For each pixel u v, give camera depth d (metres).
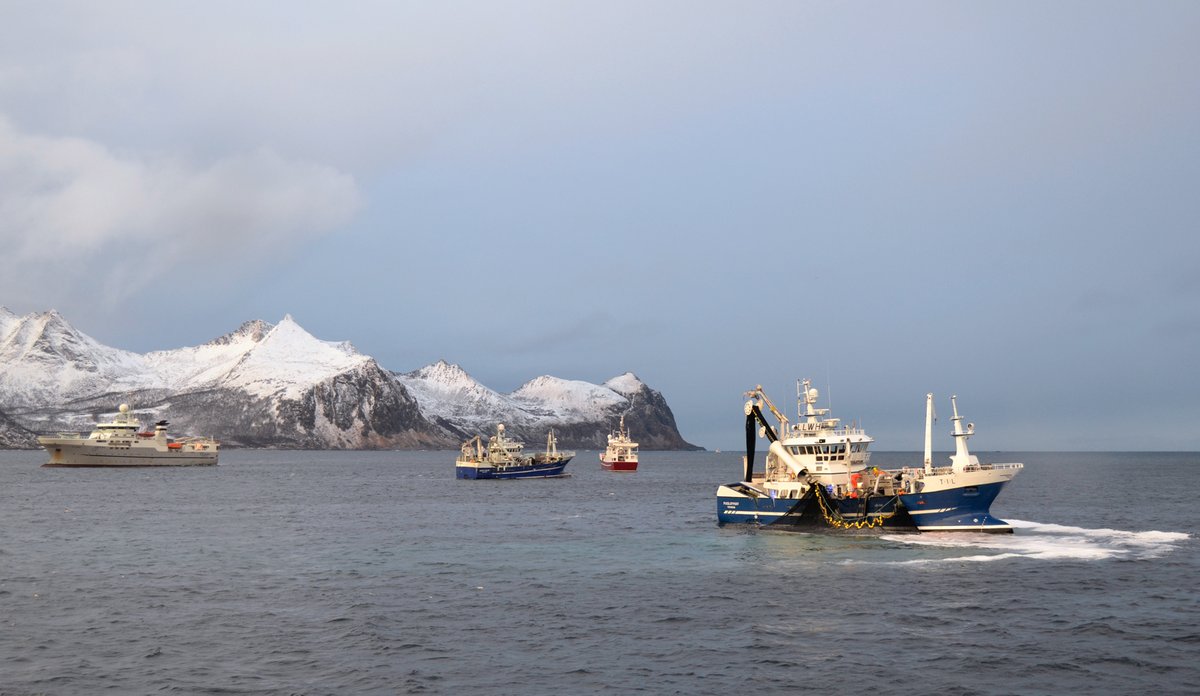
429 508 132.25
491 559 73.12
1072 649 43.34
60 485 191.00
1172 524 100.88
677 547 79.69
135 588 59.88
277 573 66.19
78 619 50.19
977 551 73.94
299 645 44.50
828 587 58.91
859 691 37.31
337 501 148.12
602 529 97.69
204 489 182.00
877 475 88.06
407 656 42.53
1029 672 39.69
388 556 75.31
